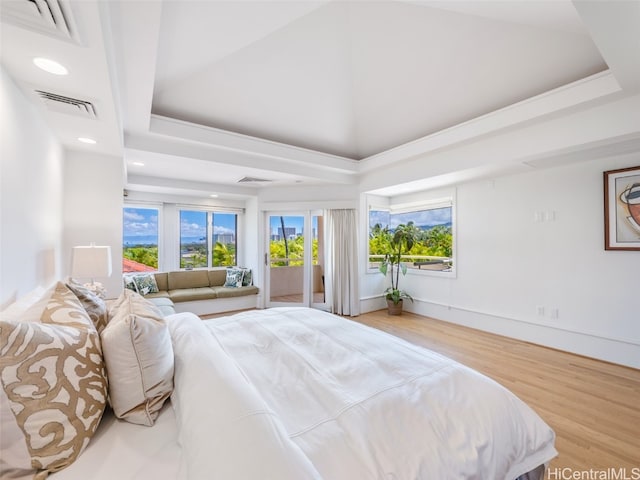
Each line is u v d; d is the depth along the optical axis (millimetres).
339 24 2619
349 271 5000
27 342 822
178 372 1177
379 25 2609
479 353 3242
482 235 4070
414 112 3418
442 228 4648
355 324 2004
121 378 1009
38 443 790
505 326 3818
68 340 925
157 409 1065
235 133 3408
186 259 5523
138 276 4684
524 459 1145
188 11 1900
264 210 5352
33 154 1890
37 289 1938
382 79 3156
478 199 4105
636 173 2795
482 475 980
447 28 2473
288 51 2742
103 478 785
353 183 4895
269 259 5371
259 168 3822
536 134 2760
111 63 1572
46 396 822
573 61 2338
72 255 2441
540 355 3182
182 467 816
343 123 3857
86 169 2928
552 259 3396
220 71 2740
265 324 1932
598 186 3053
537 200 3512
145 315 1139
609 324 2986
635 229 2818
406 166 4121
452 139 3270
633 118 2227
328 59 2930
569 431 1901
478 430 1050
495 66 2613
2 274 1479
